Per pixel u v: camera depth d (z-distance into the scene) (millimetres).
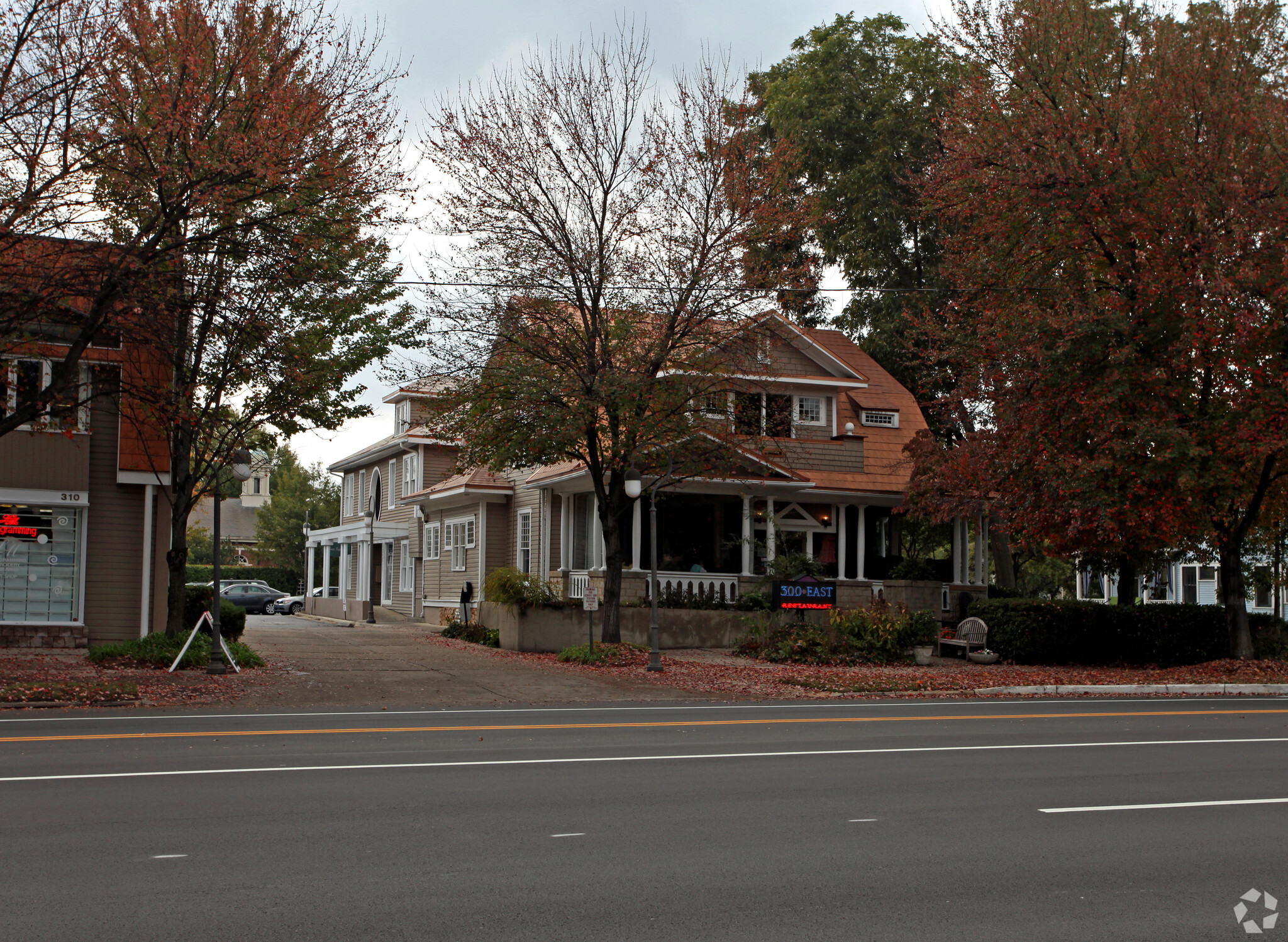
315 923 5695
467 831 7805
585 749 12023
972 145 23094
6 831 7652
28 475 22312
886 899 6270
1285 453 22109
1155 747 12484
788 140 23906
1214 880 6727
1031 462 22891
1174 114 21188
